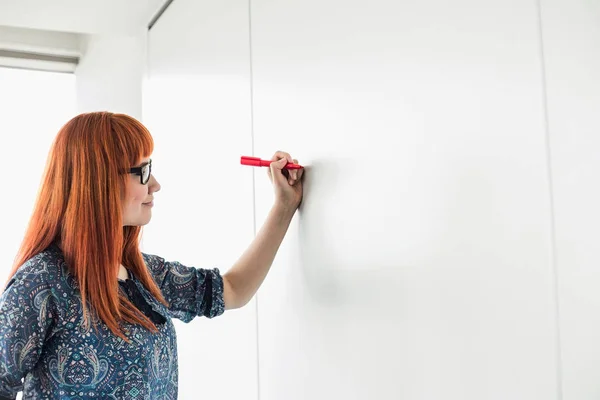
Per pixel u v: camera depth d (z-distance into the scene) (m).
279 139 1.55
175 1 2.39
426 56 1.02
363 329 1.20
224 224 1.91
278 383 1.56
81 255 1.25
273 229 1.50
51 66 3.80
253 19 1.69
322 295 1.35
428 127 1.01
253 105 1.69
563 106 0.76
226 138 1.89
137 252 1.41
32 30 3.67
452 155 0.96
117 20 2.70
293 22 1.47
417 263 1.05
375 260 1.16
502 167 0.86
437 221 1.00
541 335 0.80
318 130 1.36
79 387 1.23
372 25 1.16
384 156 1.13
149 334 1.30
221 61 1.92
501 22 0.86
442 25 0.98
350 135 1.24
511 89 0.85
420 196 1.04
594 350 0.72
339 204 1.28
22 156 4.17
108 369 1.24
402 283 1.09
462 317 0.95
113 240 1.27
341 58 1.27
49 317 1.22
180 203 2.33
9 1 2.45
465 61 0.93
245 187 1.74
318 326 1.37
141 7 2.55
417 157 1.04
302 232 1.43
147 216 1.41
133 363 1.26
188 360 2.24
